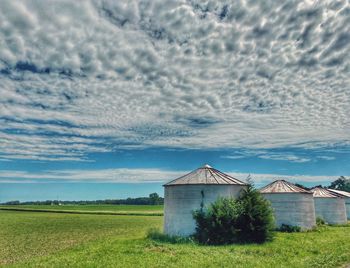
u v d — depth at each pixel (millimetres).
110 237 33969
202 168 31375
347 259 18391
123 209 142625
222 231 25484
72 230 45719
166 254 19938
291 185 37188
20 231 44750
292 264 17000
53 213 103000
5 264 20578
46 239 34844
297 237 28297
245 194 27250
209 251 21016
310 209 36531
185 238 26828
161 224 56812
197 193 28625
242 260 18031
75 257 20203
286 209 35438
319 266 16703
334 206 47000
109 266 16953
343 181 137375
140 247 22859
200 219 26922
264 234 25438
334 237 28500
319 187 50094
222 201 26953
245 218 25797
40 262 19562
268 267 16312
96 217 81500
